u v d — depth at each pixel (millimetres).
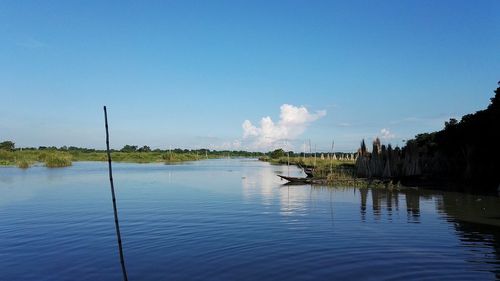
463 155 52281
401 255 17109
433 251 17719
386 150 56438
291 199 36750
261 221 25266
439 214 27859
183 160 166000
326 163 87125
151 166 112250
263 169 100062
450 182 50438
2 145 147875
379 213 28359
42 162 112812
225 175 73812
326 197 38344
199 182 56781
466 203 33531
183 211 29453
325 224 24188
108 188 47188
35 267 16391
